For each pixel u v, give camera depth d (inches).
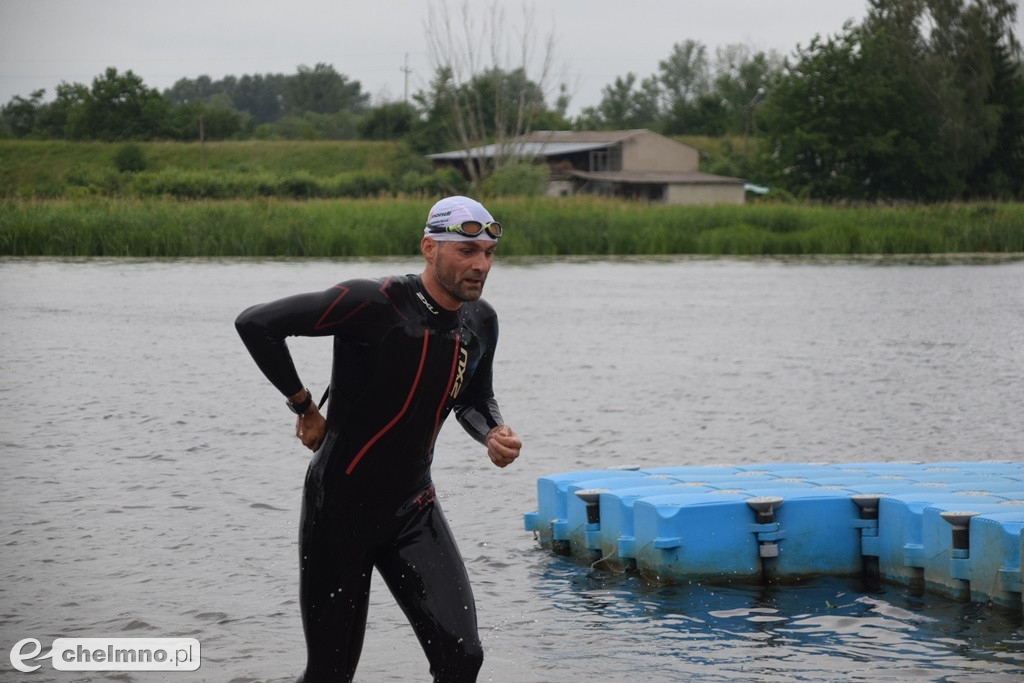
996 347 772.0
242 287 1102.4
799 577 288.0
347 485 184.5
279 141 3823.8
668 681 222.1
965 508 273.0
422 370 181.8
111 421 480.1
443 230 180.2
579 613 263.0
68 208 1648.6
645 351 740.0
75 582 276.2
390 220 1606.8
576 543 308.0
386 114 4037.9
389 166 3548.2
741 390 586.6
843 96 2999.5
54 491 360.5
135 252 1544.0
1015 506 275.6
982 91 3083.2
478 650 182.5
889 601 269.4
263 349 175.3
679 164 3538.4
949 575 267.7
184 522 328.5
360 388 181.5
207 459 410.9
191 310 916.6
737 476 325.4
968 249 1883.6
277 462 407.2
